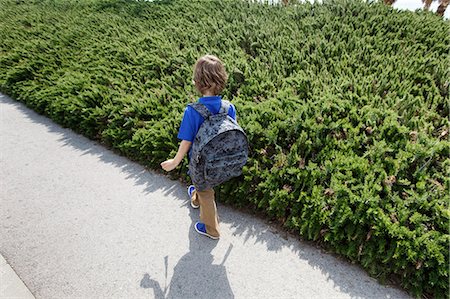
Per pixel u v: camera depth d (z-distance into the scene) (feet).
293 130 9.46
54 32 21.68
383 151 8.36
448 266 6.39
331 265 7.50
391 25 15.97
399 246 6.78
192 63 14.52
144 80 14.49
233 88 12.33
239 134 6.36
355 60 13.19
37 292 7.11
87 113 12.98
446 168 7.98
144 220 8.98
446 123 9.46
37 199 9.92
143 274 7.47
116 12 24.39
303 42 14.97
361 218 7.16
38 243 8.34
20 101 16.81
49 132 13.88
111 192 10.11
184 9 22.66
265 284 7.14
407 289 6.90
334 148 9.12
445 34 14.71
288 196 8.26
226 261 7.70
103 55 17.06
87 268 7.64
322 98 10.25
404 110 9.78
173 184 10.35
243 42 15.99
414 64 12.51
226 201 9.29
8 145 12.95
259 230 8.50
